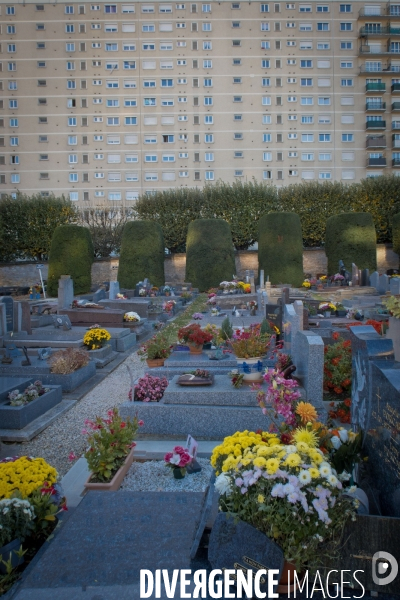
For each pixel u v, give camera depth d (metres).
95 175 49.78
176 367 7.93
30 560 3.42
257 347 7.68
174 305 21.17
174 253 39.19
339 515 2.90
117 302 18.95
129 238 32.22
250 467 3.07
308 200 37.84
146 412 6.32
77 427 7.00
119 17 49.28
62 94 49.31
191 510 3.62
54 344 11.84
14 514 3.41
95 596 2.74
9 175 49.38
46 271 37.75
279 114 49.88
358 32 50.28
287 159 50.00
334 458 3.63
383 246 38.06
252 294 22.12
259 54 49.66
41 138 49.34
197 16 49.44
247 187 38.31
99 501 3.79
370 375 4.18
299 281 32.31
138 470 5.41
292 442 3.48
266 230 32.72
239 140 49.75
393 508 3.44
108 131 49.66
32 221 36.88
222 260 31.92
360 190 37.81
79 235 31.52
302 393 6.19
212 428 6.20
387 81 50.66
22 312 13.31
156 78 49.56
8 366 9.09
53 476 3.98
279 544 2.87
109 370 10.59
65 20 49.09
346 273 27.84
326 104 50.16
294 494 2.75
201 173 49.88
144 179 49.91
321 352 6.12
